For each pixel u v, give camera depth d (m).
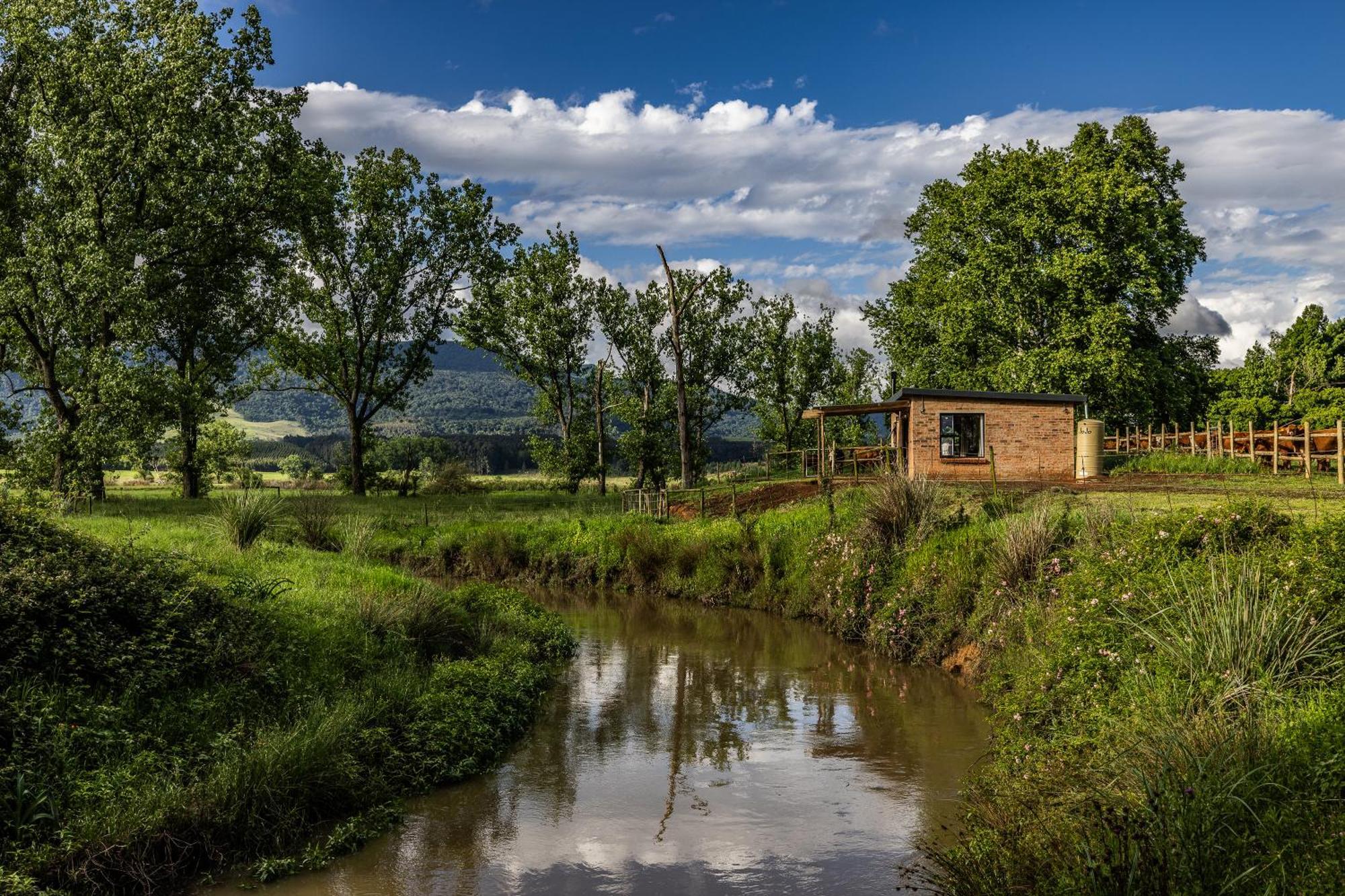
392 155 49.50
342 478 49.50
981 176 43.31
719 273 59.34
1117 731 6.93
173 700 8.14
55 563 9.03
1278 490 20.52
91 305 31.00
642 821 8.04
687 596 22.66
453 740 9.51
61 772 6.79
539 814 8.21
